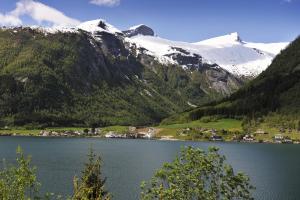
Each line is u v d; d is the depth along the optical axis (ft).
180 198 154.81
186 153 161.38
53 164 619.67
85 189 131.44
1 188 114.32
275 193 404.16
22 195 115.75
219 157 161.27
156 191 159.02
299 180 490.90
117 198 365.20
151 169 574.56
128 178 482.28
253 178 508.12
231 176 157.89
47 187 408.67
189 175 156.25
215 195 156.25
